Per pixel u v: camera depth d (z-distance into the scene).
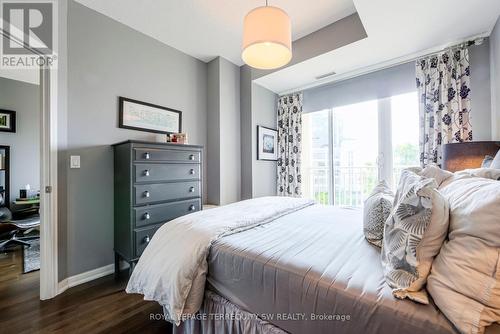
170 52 2.86
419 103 2.45
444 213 0.77
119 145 2.20
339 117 3.29
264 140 3.48
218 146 3.14
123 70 2.41
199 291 1.13
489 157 1.64
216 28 2.53
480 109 2.17
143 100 2.57
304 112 3.52
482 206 0.68
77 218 2.06
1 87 3.57
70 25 2.04
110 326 1.49
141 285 1.26
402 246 0.79
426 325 0.64
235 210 1.72
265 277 0.96
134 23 2.43
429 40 2.26
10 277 2.13
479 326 0.59
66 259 1.99
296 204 2.02
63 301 1.77
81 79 2.11
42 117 1.84
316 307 0.82
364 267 0.92
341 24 2.41
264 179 3.50
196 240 1.20
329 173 3.37
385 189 1.42
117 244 2.21
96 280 2.12
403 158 2.73
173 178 2.31
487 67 2.15
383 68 2.78
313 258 0.99
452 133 2.24
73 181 2.04
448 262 0.70
